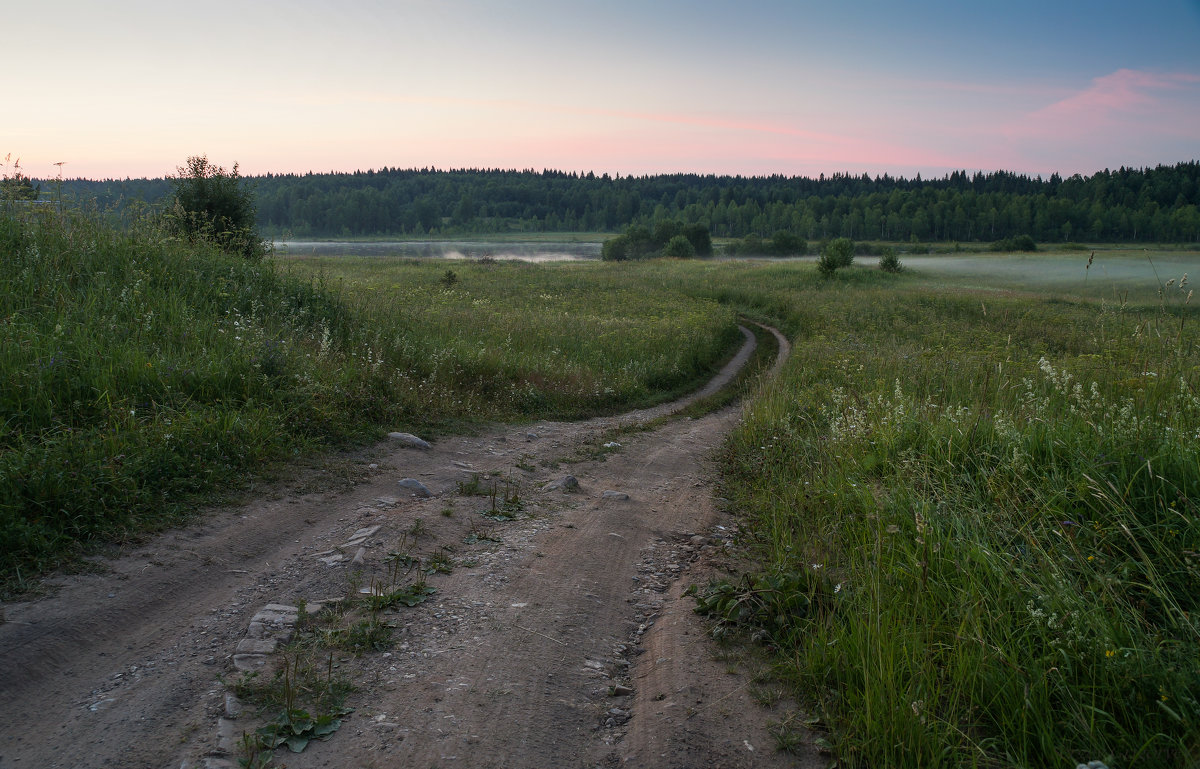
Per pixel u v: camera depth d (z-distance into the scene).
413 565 4.55
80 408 5.85
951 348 16.98
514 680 3.34
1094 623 3.15
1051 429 5.21
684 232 108.62
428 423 8.78
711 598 4.27
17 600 3.58
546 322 20.23
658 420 11.98
